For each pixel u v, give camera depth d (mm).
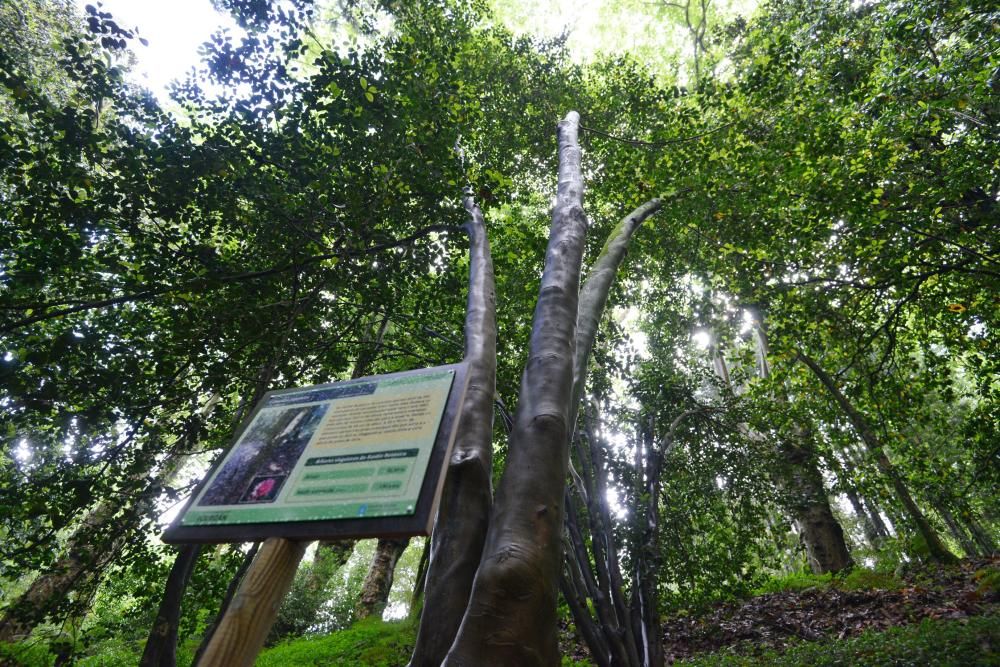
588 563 5145
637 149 8992
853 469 8195
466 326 3480
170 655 4438
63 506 4242
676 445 7258
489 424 2820
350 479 1645
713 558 5945
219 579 4742
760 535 6520
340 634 9703
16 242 4535
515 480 2227
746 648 6812
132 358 4625
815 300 8812
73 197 4660
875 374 9227
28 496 4227
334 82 5043
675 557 5805
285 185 5180
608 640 4637
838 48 9359
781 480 7312
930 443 13531
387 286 6207
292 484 1688
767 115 8688
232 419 5387
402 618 10531
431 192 5465
